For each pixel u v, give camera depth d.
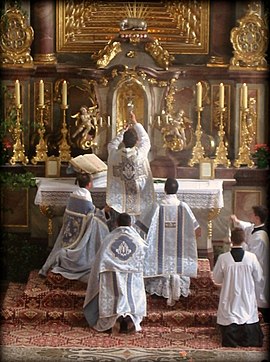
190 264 16.92
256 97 19.48
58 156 19.47
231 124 19.59
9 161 19.22
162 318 16.62
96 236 17.27
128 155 17.25
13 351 15.55
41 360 15.26
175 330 16.48
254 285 16.16
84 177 17.42
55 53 19.61
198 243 18.48
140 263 16.38
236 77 19.41
